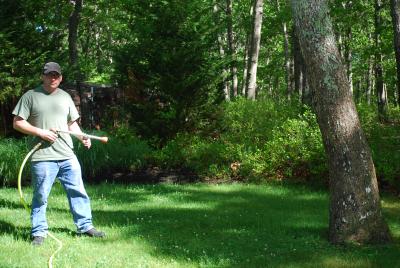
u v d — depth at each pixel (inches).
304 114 456.4
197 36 493.7
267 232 257.3
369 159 234.7
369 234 231.8
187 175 450.6
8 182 413.7
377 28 768.3
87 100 708.7
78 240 238.2
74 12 621.3
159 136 507.5
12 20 514.6
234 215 299.9
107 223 275.6
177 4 485.1
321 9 231.1
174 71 487.5
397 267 196.1
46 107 234.4
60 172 242.1
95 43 1121.4
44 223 235.1
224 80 521.7
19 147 438.6
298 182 414.9
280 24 1026.1
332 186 238.7
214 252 220.4
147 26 486.9
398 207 323.0
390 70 862.5
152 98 509.4
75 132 238.1
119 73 506.9
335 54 232.1
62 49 570.6
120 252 219.5
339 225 234.4
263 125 488.1
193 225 271.9
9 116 541.3
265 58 1520.7
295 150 424.2
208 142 494.0
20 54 514.3
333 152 235.5
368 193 232.2
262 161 431.5
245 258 211.9
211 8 508.4
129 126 527.8
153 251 221.8
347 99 232.8
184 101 491.5
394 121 480.7
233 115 514.9
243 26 1023.0
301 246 230.4
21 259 205.9
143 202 343.9
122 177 449.4
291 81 1074.7
